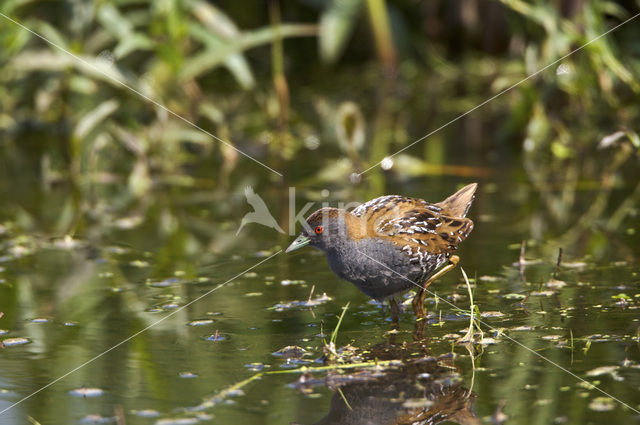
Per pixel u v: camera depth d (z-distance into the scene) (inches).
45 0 643.5
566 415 224.8
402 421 225.5
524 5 540.1
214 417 230.5
